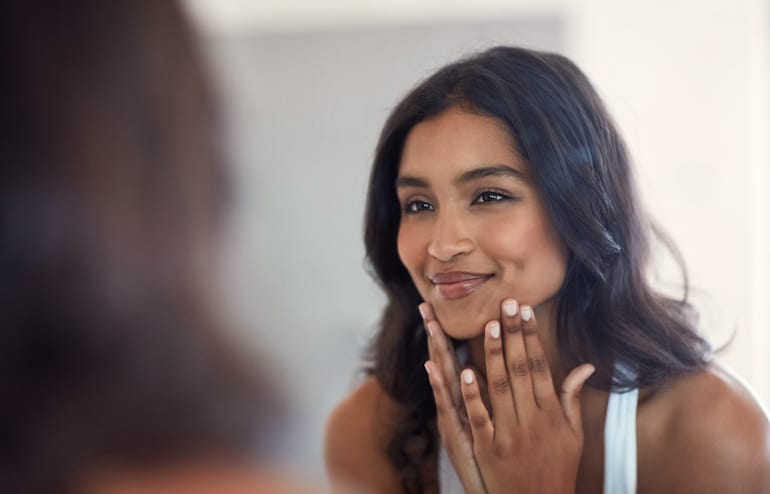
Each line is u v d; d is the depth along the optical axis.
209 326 0.29
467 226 0.89
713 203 2.38
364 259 1.10
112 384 0.28
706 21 2.37
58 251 0.27
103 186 0.28
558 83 0.92
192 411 0.28
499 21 2.46
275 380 0.30
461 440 0.94
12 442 0.28
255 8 2.54
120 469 0.28
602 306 0.97
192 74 0.30
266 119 2.54
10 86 0.28
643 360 0.97
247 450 0.29
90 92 0.28
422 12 2.50
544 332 0.98
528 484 0.92
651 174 2.42
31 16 0.28
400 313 1.07
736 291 2.37
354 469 1.11
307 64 2.55
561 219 0.90
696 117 2.39
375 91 2.52
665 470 0.96
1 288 0.27
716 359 1.05
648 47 2.40
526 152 0.88
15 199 0.27
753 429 0.94
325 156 2.54
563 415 0.92
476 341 1.00
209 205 0.30
